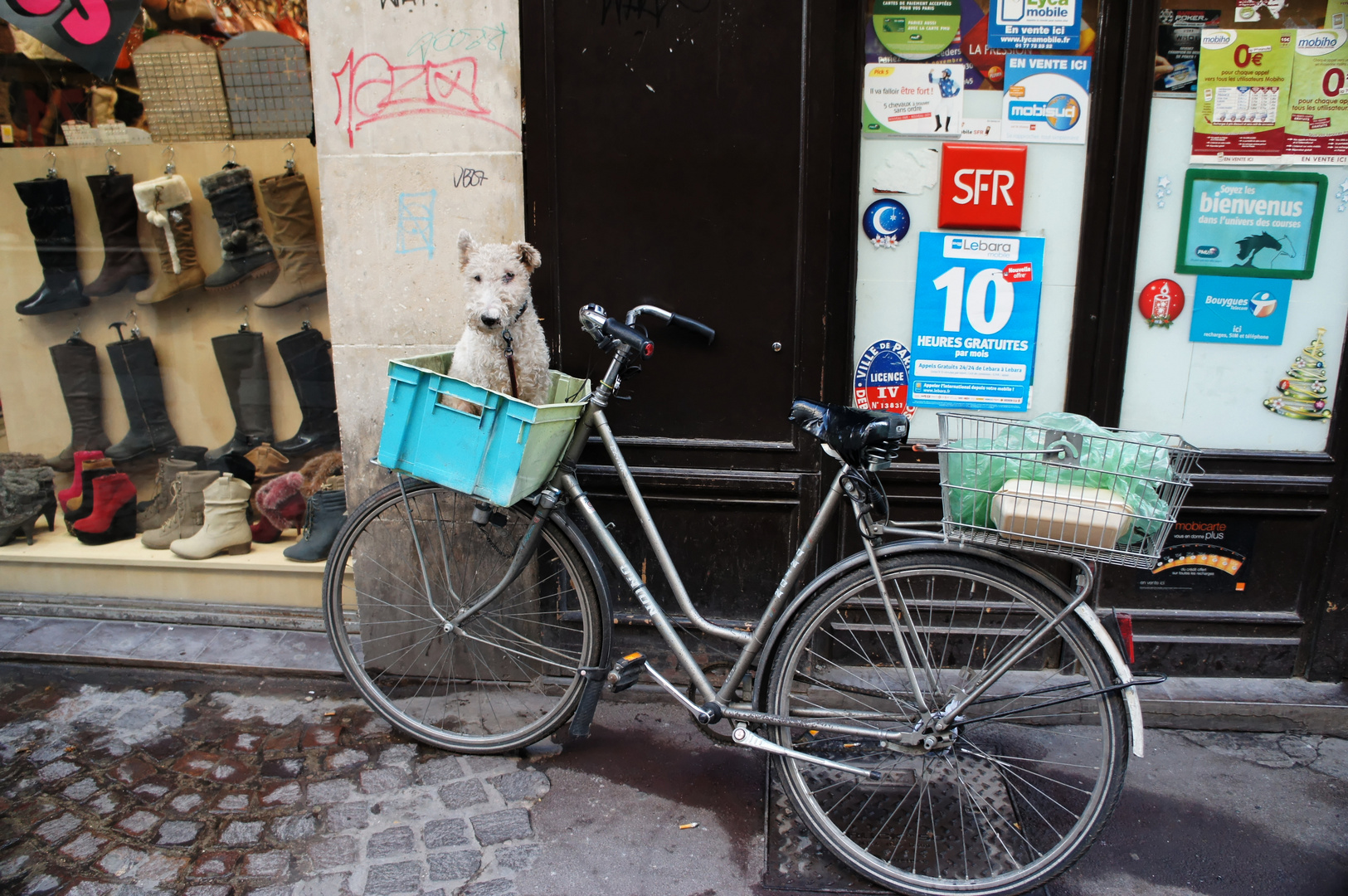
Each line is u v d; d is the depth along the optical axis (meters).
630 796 2.43
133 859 2.15
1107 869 2.16
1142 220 2.66
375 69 2.64
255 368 3.43
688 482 2.83
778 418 2.79
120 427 3.55
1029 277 2.72
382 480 2.94
